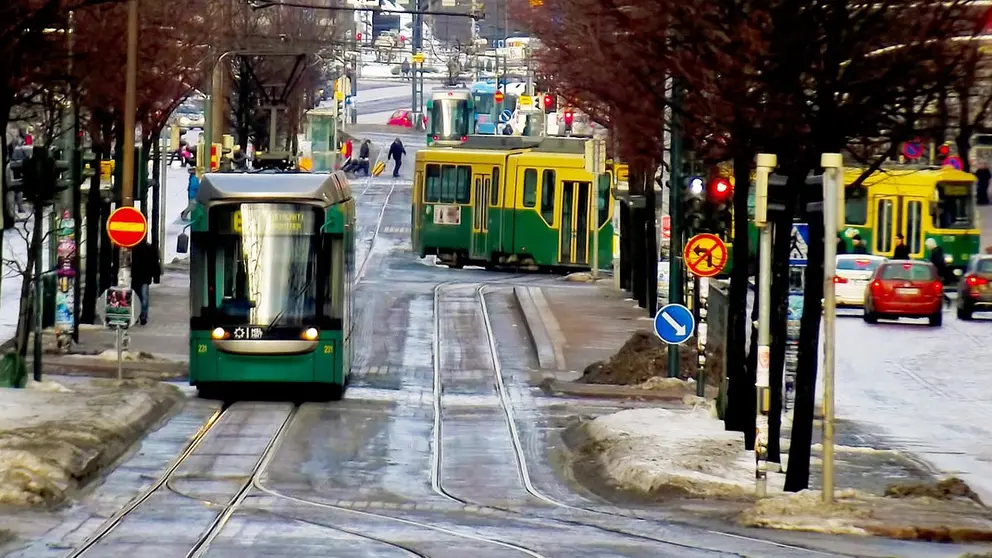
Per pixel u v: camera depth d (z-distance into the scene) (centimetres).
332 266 8256
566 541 4562
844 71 5841
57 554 4100
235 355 8125
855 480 6278
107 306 8419
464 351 10606
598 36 8700
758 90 6166
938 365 10650
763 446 5622
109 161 11175
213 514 5034
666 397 8812
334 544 4394
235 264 8194
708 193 8338
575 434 7388
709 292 10144
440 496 5819
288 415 7700
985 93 7319
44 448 5762
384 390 8831
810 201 5438
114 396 7475
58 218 9925
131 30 9300
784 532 4828
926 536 4741
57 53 8231
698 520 5109
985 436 7881
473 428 7606
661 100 6950
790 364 8256
